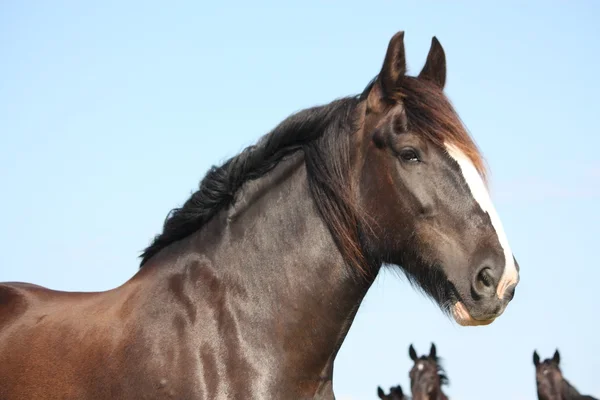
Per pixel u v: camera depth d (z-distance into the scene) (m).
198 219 8.80
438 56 8.88
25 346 8.72
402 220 8.01
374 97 8.38
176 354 8.02
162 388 7.91
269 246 8.45
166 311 8.28
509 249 7.72
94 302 8.88
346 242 8.24
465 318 7.74
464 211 7.82
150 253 9.06
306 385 8.21
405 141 8.02
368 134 8.33
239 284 8.35
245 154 8.77
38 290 9.62
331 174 8.36
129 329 8.30
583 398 29.84
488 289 7.60
